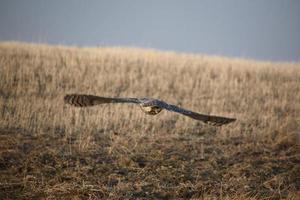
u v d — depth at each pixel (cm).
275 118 2098
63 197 1412
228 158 1723
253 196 1508
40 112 1916
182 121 1966
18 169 1545
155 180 1538
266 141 1875
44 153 1625
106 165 1603
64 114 1922
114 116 1928
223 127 1931
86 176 1531
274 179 1595
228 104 2242
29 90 2159
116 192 1462
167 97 2272
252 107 2225
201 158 1702
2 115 1900
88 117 1914
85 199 1419
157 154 1684
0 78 2241
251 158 1738
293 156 1762
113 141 1766
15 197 1416
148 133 1847
